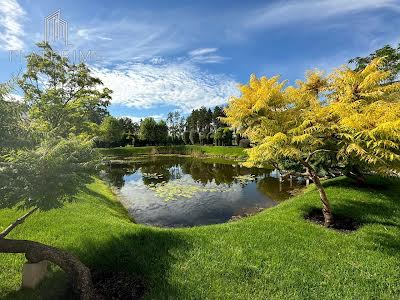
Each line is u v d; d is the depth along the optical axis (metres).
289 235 7.30
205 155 46.94
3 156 4.07
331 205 9.82
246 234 7.38
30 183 3.80
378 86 8.50
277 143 7.62
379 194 10.97
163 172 26.98
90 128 16.70
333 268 5.73
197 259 6.01
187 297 4.75
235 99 8.38
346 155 8.11
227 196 15.84
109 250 6.28
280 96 8.30
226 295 4.84
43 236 6.89
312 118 7.82
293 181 19.72
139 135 62.19
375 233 7.46
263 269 5.67
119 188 18.80
